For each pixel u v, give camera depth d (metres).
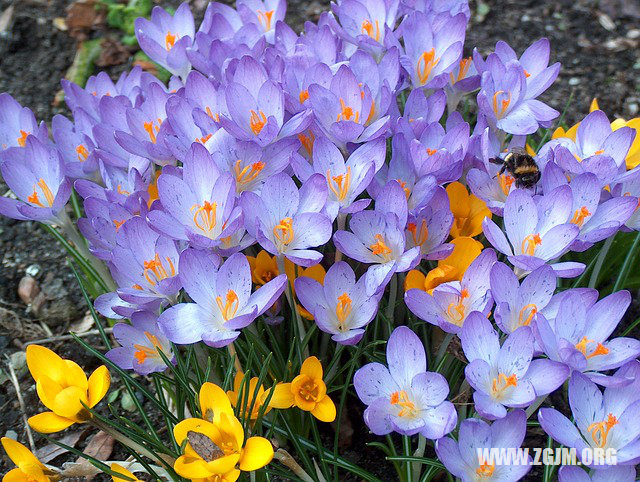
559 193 0.41
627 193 0.48
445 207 0.45
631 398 0.38
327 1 0.92
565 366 0.36
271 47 0.54
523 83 0.48
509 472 0.37
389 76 0.48
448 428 0.37
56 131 0.54
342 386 0.46
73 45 0.88
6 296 0.64
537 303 0.40
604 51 0.83
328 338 0.48
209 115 0.49
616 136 0.46
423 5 0.57
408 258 0.41
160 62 0.58
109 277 0.55
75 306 0.63
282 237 0.41
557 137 0.53
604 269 0.55
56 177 0.49
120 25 0.88
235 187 0.44
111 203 0.48
